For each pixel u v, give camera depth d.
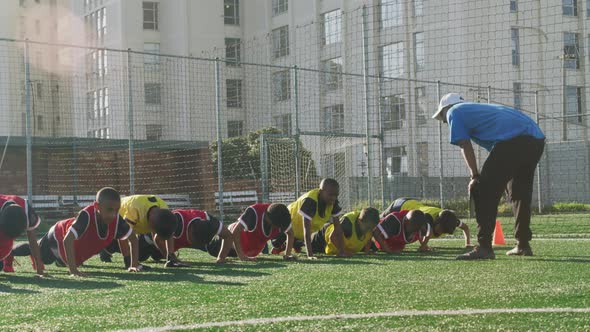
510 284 4.24
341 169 19.31
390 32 24.05
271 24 31.69
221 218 12.31
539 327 2.81
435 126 21.81
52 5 38.78
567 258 6.04
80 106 28.16
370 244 7.60
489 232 6.17
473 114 6.15
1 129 29.55
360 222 7.30
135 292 4.27
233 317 3.20
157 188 20.97
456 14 22.41
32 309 3.63
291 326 2.93
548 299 3.58
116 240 6.88
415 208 8.19
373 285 4.38
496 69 22.16
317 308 3.43
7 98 30.16
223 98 29.11
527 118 6.25
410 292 3.98
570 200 21.22
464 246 8.61
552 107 21.91
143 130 27.59
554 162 21.48
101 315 3.37
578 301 3.50
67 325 3.11
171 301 3.81
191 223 6.59
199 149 21.22
